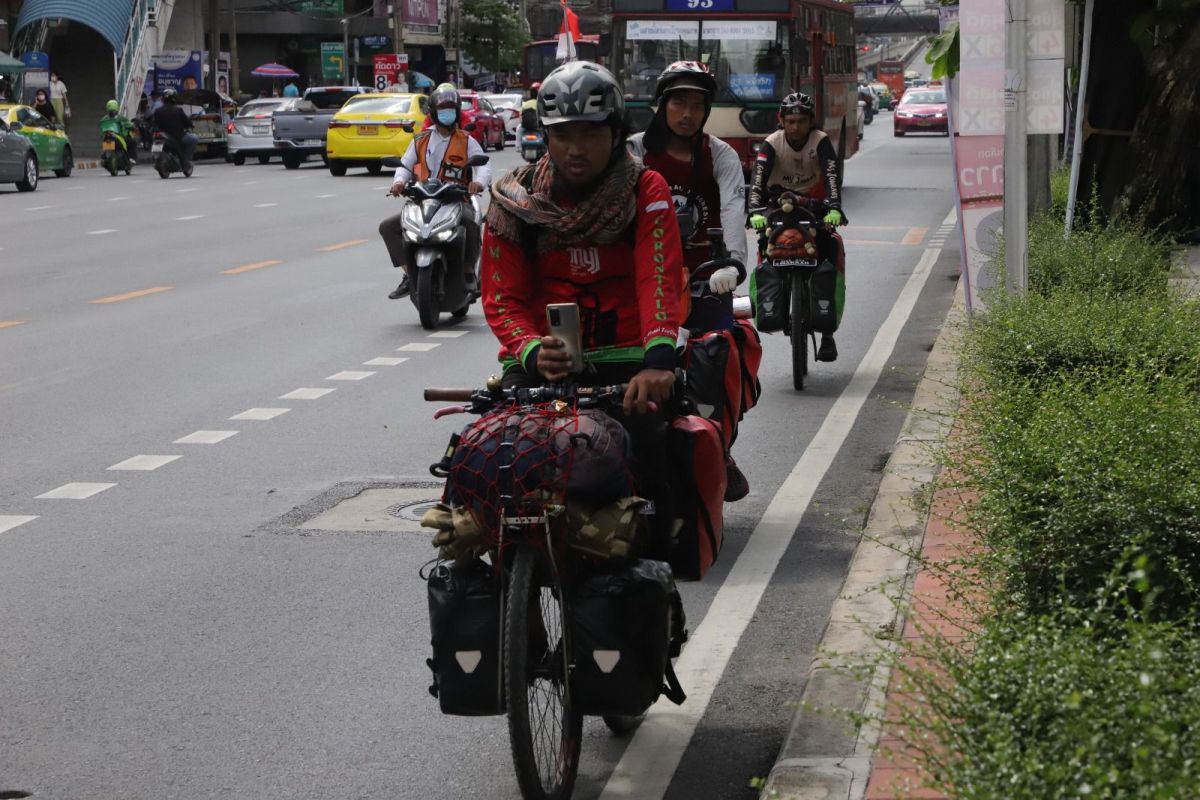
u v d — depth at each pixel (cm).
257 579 812
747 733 609
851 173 4041
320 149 4925
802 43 2998
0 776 576
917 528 835
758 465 1044
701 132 787
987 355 916
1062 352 880
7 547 873
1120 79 2105
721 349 760
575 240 533
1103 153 2125
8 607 769
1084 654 414
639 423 543
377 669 684
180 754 595
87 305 1875
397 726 622
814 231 1280
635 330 551
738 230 777
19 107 4331
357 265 2280
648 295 527
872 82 14800
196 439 1141
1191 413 645
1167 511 563
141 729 619
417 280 1667
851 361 1439
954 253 2302
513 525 503
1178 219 2086
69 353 1527
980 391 861
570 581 521
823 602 762
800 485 988
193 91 5741
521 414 516
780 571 813
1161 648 408
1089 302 990
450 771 580
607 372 552
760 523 905
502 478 503
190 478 1027
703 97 775
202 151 5606
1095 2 2098
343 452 1098
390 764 586
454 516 514
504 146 5922
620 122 527
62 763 588
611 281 544
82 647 712
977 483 679
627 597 509
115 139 4588
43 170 4388
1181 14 2009
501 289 543
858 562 790
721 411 766
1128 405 658
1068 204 1808
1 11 5978
